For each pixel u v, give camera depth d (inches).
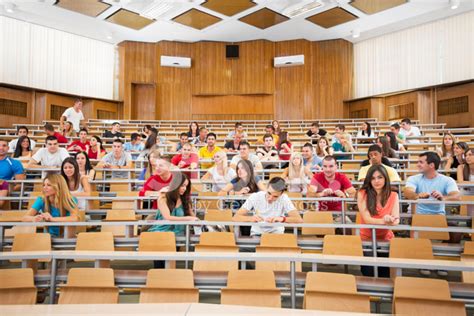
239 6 354.0
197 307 54.4
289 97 447.2
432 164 129.4
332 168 138.6
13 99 372.8
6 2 339.0
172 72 453.4
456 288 82.3
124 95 441.4
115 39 440.5
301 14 366.9
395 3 344.2
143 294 76.2
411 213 135.2
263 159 200.5
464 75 360.8
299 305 92.0
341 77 440.1
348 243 95.6
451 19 372.2
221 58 454.0
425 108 388.8
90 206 140.1
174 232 110.6
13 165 167.8
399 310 70.0
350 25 397.7
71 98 416.5
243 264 93.9
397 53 409.7
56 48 403.2
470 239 131.1
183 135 227.0
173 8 358.3
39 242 97.6
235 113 453.7
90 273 79.7
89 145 224.5
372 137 257.1
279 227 114.9
